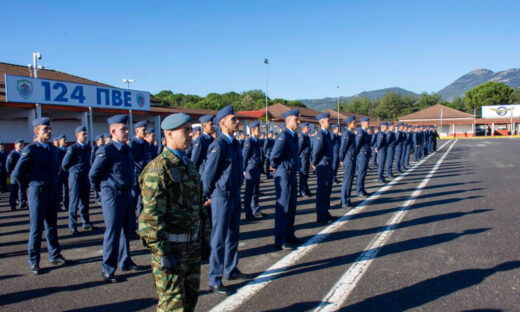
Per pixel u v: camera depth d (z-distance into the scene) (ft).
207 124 20.94
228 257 14.34
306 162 33.14
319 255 16.71
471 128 212.64
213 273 13.26
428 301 11.89
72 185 22.66
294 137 18.58
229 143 14.25
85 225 23.62
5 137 58.39
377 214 24.23
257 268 15.46
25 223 25.80
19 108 48.62
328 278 14.05
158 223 8.29
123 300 12.87
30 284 14.44
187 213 8.96
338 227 21.42
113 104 54.85
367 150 31.24
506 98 270.05
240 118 100.83
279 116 137.39
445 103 322.75
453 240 18.03
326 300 12.21
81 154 23.18
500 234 18.70
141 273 15.47
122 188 15.05
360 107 350.84
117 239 14.79
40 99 44.50
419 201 27.94
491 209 24.23
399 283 13.33
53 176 16.38
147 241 8.36
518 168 47.47
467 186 34.17
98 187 15.17
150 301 12.76
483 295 12.17
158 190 8.38
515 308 11.25
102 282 14.55
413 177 42.42
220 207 13.53
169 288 8.48
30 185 15.67
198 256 9.54
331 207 27.27
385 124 43.50
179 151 9.27
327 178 22.74
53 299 13.03
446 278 13.60
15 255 18.38
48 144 16.56
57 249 16.79
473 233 19.06
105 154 14.73
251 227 22.71
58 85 46.62
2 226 24.94
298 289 13.16
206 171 13.48
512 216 22.22
